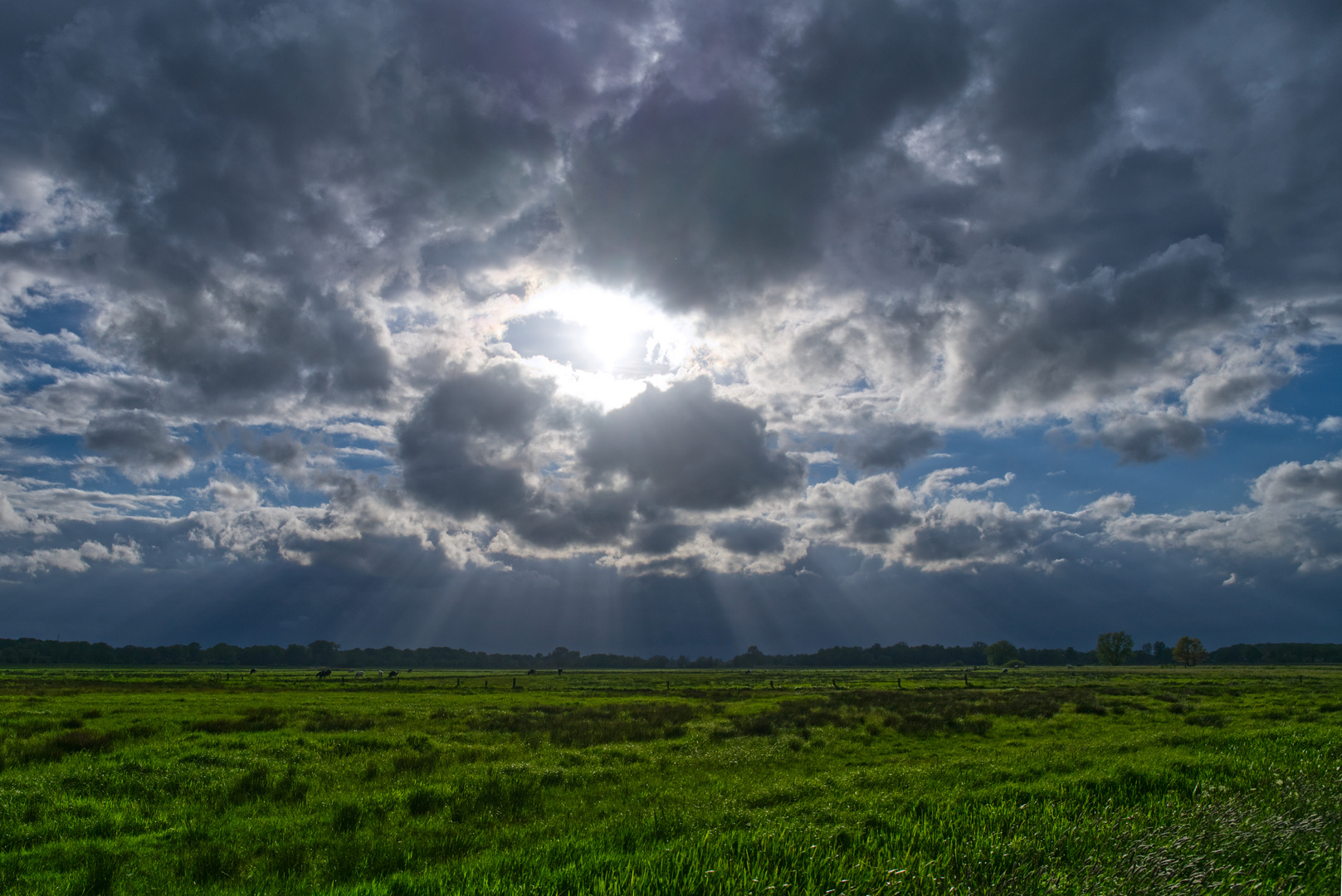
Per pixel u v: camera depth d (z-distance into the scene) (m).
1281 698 43.38
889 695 58.53
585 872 7.28
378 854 10.70
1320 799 8.81
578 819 13.30
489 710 42.81
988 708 42.22
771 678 136.88
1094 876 6.45
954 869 7.29
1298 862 6.80
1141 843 7.16
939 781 14.64
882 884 6.67
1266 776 11.55
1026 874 6.55
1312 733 19.38
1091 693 55.50
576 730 30.69
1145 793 11.74
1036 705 42.84
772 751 23.72
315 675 143.25
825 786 14.70
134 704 45.78
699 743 26.95
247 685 85.56
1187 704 41.03
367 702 53.72
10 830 12.98
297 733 29.20
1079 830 8.34
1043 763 16.06
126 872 10.51
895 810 10.99
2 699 47.91
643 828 10.28
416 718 38.00
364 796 15.38
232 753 21.69
